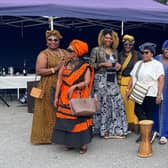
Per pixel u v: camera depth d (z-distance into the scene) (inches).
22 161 180.9
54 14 232.5
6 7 225.5
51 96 198.5
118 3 264.8
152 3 284.5
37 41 402.6
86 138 188.1
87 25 412.5
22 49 399.9
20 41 398.9
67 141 188.4
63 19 385.1
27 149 200.2
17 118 281.1
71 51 186.5
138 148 199.3
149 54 197.2
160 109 209.6
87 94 187.9
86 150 193.8
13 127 251.3
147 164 175.6
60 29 409.7
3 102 354.0
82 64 187.2
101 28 419.2
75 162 178.7
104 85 210.8
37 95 201.5
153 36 436.1
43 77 202.7
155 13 252.8
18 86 330.6
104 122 215.3
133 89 200.5
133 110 226.8
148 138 186.9
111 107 215.8
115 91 214.2
